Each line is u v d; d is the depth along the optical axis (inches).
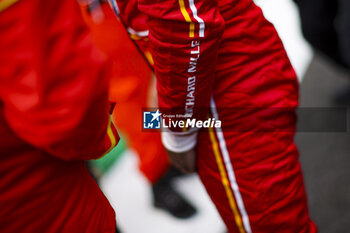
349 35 91.8
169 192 94.6
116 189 104.8
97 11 76.8
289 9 168.7
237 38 49.4
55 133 32.7
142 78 84.2
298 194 56.5
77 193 42.4
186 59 44.1
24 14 30.3
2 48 30.9
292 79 55.4
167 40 43.1
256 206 54.8
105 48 79.6
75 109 32.5
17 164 36.6
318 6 93.8
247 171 53.6
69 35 32.0
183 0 41.4
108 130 41.9
